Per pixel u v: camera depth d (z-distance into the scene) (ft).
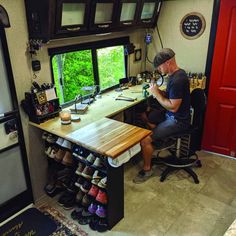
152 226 6.95
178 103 7.89
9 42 6.40
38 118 7.12
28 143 7.48
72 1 6.46
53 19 6.29
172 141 8.83
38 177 8.05
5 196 7.29
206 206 7.59
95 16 7.58
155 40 11.16
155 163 9.37
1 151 6.82
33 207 7.82
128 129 6.77
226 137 10.08
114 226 6.98
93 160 6.44
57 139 7.29
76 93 8.86
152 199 7.95
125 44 10.32
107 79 10.05
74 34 7.32
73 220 7.24
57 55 7.85
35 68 7.14
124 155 5.98
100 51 9.35
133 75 11.35
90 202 7.06
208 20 9.45
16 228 7.04
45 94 7.18
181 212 7.40
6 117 6.70
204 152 10.66
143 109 10.38
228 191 8.22
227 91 9.52
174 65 8.02
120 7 8.10
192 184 8.60
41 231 6.90
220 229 6.77
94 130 6.74
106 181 6.29
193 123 8.55
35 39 6.71
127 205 7.72
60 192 8.36
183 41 10.32
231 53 9.07
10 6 6.22
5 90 6.59
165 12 10.41
